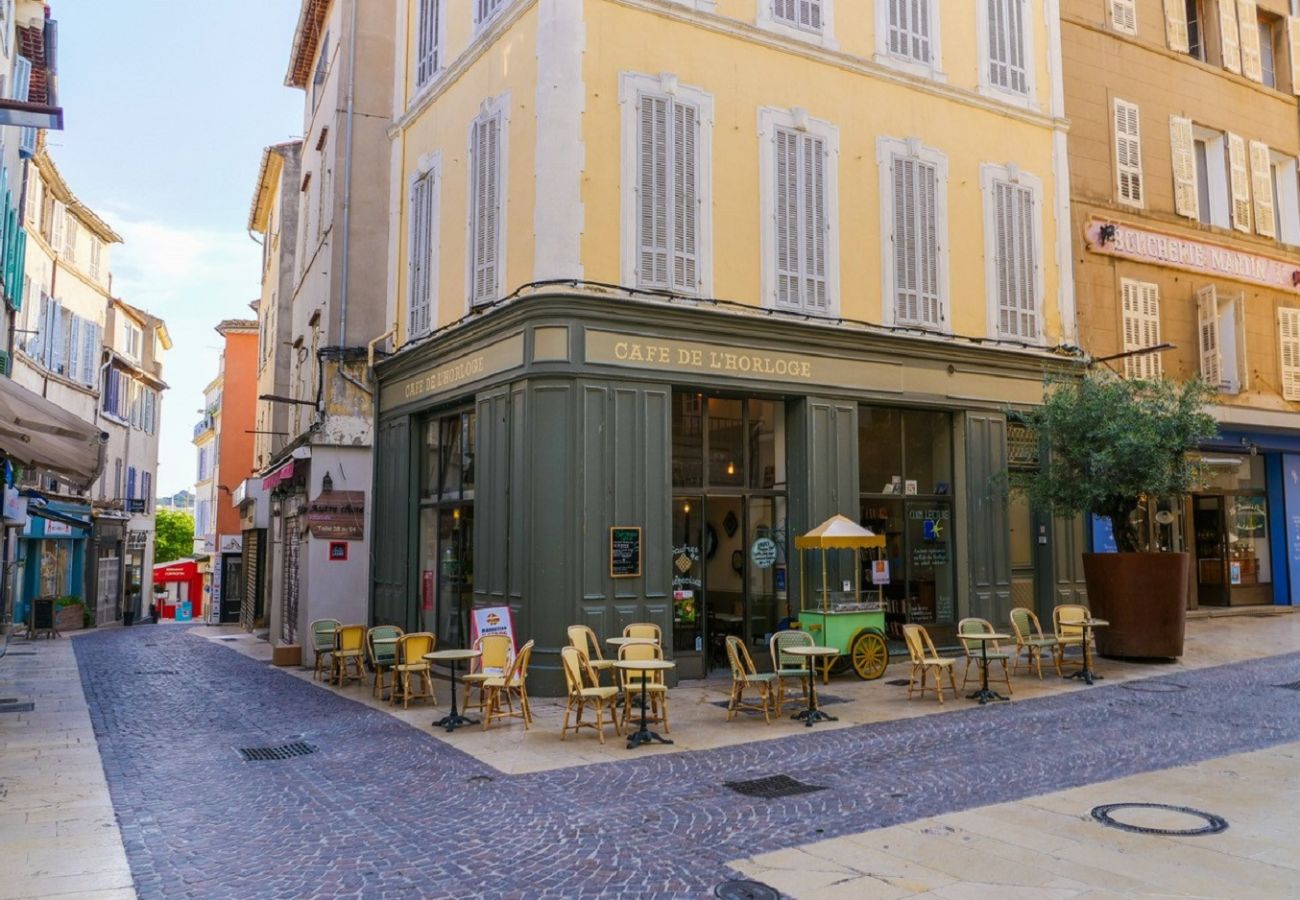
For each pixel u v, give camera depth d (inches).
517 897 189.0
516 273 451.8
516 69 461.7
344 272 611.5
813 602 481.1
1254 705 382.0
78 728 367.6
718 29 476.7
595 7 444.8
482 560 455.2
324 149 684.1
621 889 191.9
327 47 701.9
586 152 436.1
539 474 420.8
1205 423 476.4
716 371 456.4
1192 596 721.0
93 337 1088.8
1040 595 569.9
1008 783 270.7
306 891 193.2
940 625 533.6
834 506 487.5
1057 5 625.0
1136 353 571.8
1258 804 246.2
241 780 282.8
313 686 477.4
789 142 495.2
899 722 358.6
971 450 545.0
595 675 353.7
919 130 547.8
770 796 259.4
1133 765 289.7
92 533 1142.3
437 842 223.1
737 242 473.7
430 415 545.0
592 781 276.8
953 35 569.0
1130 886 190.1
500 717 374.3
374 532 589.0
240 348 1280.8
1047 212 605.9
